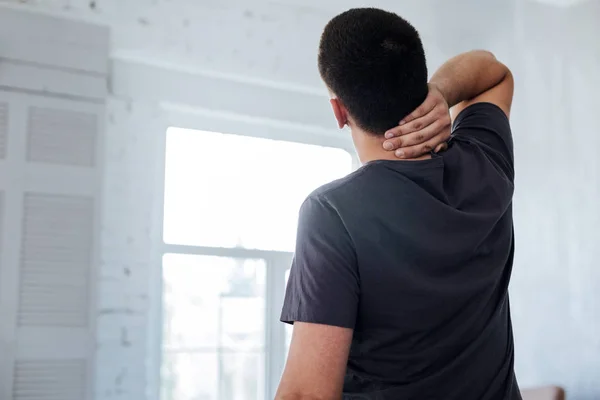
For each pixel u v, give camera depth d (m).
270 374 4.52
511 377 1.14
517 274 4.89
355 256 1.03
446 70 1.34
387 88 1.11
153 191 4.18
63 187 3.77
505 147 1.26
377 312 1.04
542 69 4.84
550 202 4.72
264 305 4.56
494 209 1.13
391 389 1.04
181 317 4.29
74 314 3.72
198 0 4.38
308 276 1.03
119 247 4.04
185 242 4.35
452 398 1.05
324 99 4.79
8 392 3.55
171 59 4.27
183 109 4.36
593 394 4.33
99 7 4.09
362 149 1.15
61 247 3.73
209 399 4.33
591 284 4.42
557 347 4.58
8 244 3.64
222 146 4.54
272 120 4.59
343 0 4.71
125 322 4.00
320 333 1.00
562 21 4.73
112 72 4.12
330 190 1.07
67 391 3.66
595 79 4.51
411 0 4.77
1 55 3.71
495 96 1.38
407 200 1.06
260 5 4.57
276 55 4.59
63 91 3.82
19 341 3.60
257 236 4.59
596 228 4.43
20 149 3.71
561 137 4.69
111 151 4.08
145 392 4.02
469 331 1.08
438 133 1.14
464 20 5.05
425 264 1.05
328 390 0.99
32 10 3.90
